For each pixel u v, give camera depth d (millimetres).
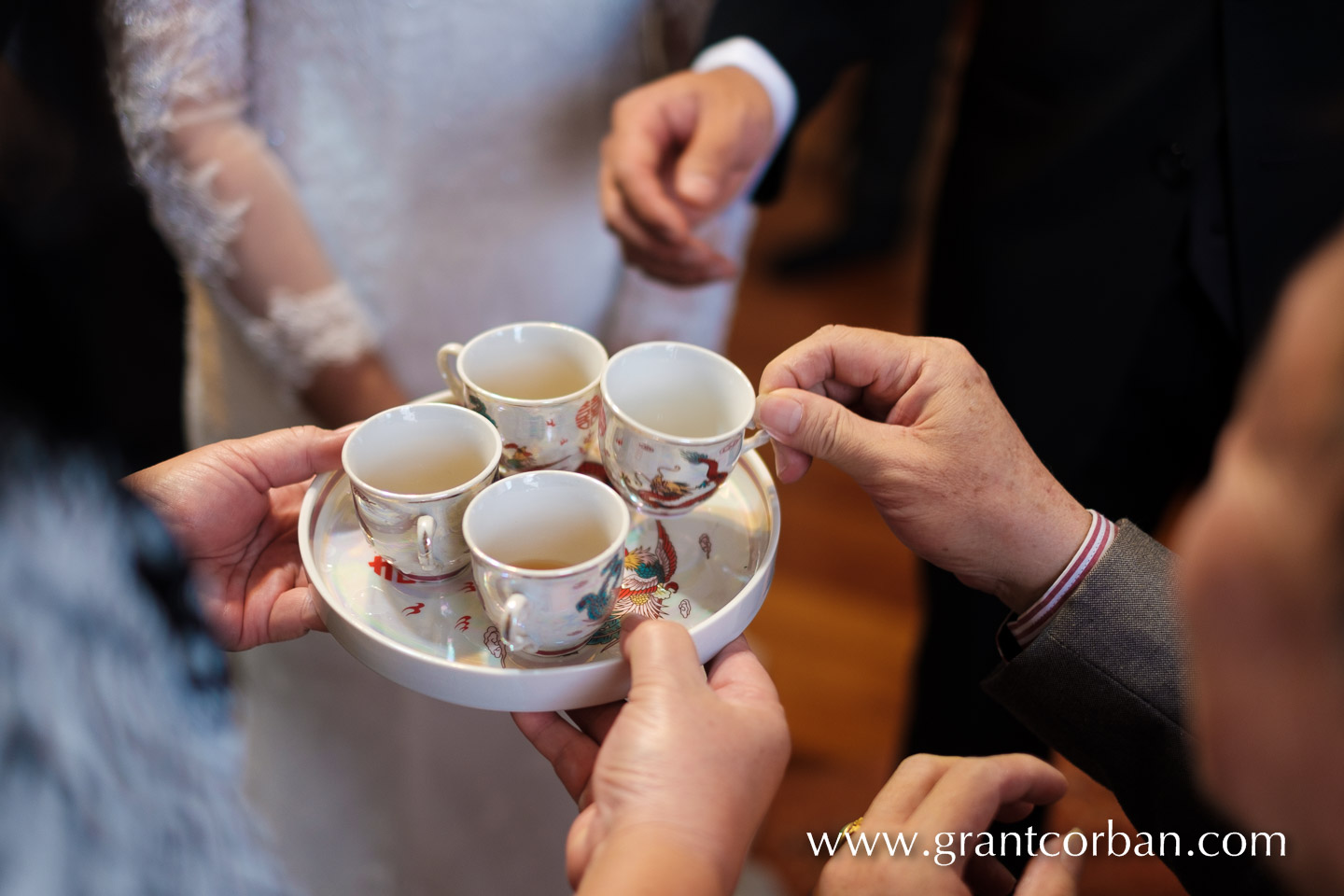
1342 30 958
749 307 2475
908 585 1896
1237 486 389
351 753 1136
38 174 708
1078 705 728
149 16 845
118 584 432
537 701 629
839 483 2121
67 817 374
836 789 1514
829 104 2887
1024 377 1201
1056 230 1161
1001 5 1203
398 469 707
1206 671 418
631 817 539
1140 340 1120
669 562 755
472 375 747
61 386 445
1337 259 363
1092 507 1211
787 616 1811
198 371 1091
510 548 664
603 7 1110
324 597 671
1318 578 365
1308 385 359
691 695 585
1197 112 1036
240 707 1084
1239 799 438
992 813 644
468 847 1199
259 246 1001
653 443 655
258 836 491
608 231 1280
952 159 1324
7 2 705
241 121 979
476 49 1056
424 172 1098
